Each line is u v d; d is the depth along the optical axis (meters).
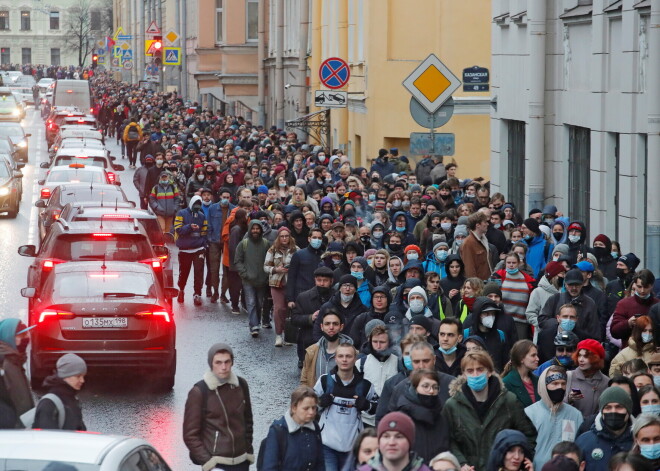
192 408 21.16
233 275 45.91
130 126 113.25
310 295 33.59
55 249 36.84
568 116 46.59
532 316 31.08
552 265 30.92
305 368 25.78
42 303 31.86
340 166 66.44
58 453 15.46
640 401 20.34
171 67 182.50
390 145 76.00
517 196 53.94
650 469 16.86
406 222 42.47
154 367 31.95
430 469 16.55
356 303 30.69
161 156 73.00
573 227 35.03
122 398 31.92
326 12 94.75
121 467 15.55
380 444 15.98
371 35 75.25
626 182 39.91
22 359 21.53
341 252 36.81
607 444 19.73
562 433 20.84
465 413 20.48
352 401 22.17
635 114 39.22
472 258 36.56
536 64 47.72
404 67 74.69
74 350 31.36
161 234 44.09
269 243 40.97
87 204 45.91
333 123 92.50
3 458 15.27
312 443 20.20
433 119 39.97
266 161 70.62
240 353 38.25
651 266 36.53
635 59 39.06
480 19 70.69
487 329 26.23
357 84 80.88
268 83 127.06
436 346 26.34
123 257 36.88
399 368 23.89
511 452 17.98
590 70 44.09
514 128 54.19
